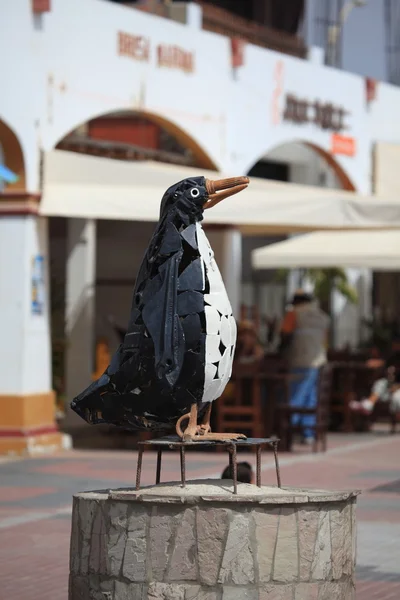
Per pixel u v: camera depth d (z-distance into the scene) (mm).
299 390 17453
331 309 28922
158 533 5836
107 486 12750
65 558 9086
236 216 15688
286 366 16344
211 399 6316
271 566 5812
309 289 29609
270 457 15781
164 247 6219
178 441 6191
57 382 19328
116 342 21406
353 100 23391
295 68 21562
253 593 5785
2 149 15453
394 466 14906
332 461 15438
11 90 15203
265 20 28141
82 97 16453
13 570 8656
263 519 5816
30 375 15594
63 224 21062
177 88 18484
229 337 6254
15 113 15227
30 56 15508
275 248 20516
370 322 26312
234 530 5785
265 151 20797
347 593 6160
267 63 20734
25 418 15445
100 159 15758
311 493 6082
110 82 16969
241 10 28266
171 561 5816
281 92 21156
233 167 19891
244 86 20141
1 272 15484
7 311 15453
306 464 15047
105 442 17641
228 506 5793
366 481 13406
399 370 22547
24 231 15391
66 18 16125
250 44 20266
